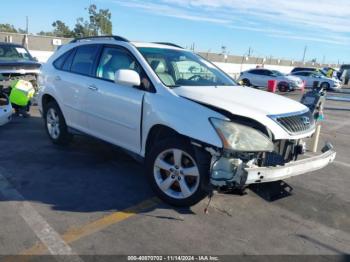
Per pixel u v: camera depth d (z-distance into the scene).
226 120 3.75
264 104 4.16
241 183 3.60
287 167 3.82
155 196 4.53
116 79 4.43
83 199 4.37
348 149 7.80
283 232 3.88
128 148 4.83
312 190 5.15
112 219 3.91
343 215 4.40
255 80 26.30
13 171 5.15
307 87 28.70
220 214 4.16
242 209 4.34
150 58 4.79
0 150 6.08
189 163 4.07
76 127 5.80
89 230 3.67
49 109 6.42
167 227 3.80
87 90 5.35
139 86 4.58
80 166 5.48
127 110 4.67
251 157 3.79
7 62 9.98
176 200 4.16
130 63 4.86
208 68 5.43
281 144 4.07
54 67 6.26
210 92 4.35
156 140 4.50
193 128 3.86
